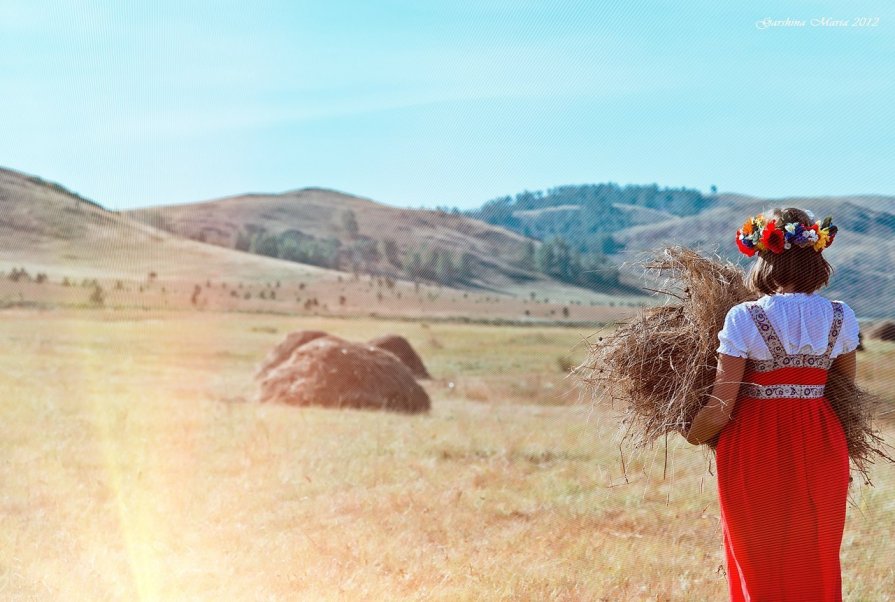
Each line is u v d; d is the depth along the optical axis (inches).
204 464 362.0
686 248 176.9
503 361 1535.4
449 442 428.5
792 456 153.5
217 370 1151.6
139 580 219.5
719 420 157.4
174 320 2043.6
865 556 246.2
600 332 185.2
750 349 155.2
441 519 279.4
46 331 1508.4
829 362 156.9
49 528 261.7
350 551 241.8
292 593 212.1
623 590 220.1
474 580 221.1
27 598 205.3
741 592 157.6
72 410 524.4
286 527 270.1
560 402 811.4
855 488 303.1
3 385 652.1
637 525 275.3
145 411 527.8
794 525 152.9
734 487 156.9
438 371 1343.5
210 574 224.4
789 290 159.2
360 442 422.3
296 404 637.3
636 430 180.4
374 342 1158.3
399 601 209.6
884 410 165.3
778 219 159.2
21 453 376.5
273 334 1916.8
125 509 286.4
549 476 346.9
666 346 173.6
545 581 222.1
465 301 4498.0
